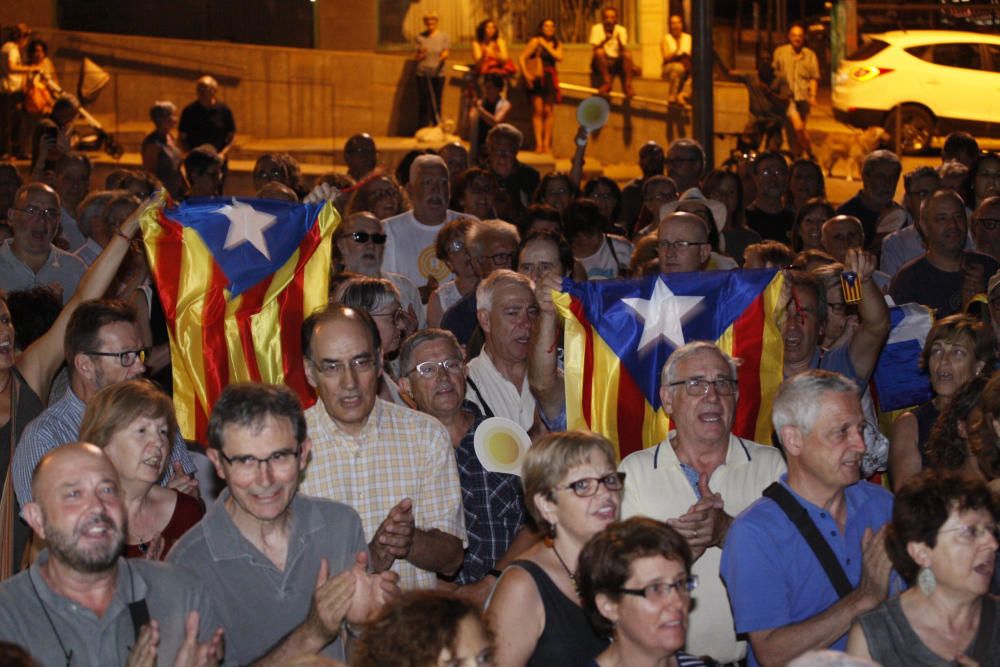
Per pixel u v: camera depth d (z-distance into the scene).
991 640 4.33
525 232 9.28
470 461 5.86
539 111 19.81
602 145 20.70
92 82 18.88
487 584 5.38
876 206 11.26
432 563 5.23
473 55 20.17
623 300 6.31
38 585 4.09
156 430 4.99
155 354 7.12
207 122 16.16
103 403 4.98
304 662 3.39
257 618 4.55
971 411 5.46
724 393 5.32
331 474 5.27
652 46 21.03
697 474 5.35
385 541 4.79
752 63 21.62
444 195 9.52
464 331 7.95
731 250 10.47
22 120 17.67
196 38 20.66
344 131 20.48
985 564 4.27
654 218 10.50
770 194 11.66
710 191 11.12
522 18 21.16
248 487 4.44
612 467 4.58
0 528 5.45
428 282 9.39
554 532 4.57
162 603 4.25
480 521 5.79
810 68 18.89
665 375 5.38
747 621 4.79
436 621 3.62
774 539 4.84
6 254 8.44
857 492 5.07
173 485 5.41
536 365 6.30
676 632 4.04
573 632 4.48
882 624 4.40
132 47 19.50
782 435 4.95
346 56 20.50
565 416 6.46
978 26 19.42
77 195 10.44
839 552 4.89
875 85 18.31
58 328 5.96
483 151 16.14
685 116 20.58
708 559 5.17
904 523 4.34
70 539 3.99
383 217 9.94
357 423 5.30
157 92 19.62
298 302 6.41
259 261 6.32
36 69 17.78
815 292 6.66
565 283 6.26
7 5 19.98
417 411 5.55
